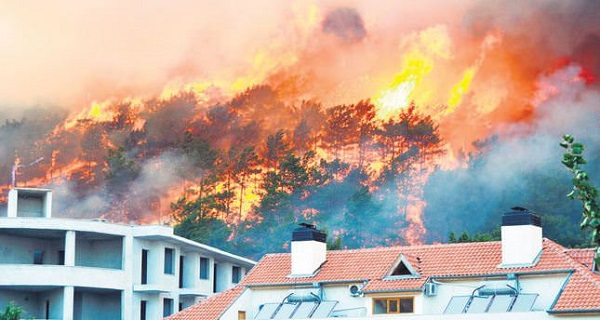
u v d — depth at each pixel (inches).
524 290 2278.5
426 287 2336.4
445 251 2456.9
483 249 2421.3
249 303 2583.7
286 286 2536.9
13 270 3248.0
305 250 2559.1
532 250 2305.6
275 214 6082.7
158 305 3457.2
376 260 2504.9
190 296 3631.9
